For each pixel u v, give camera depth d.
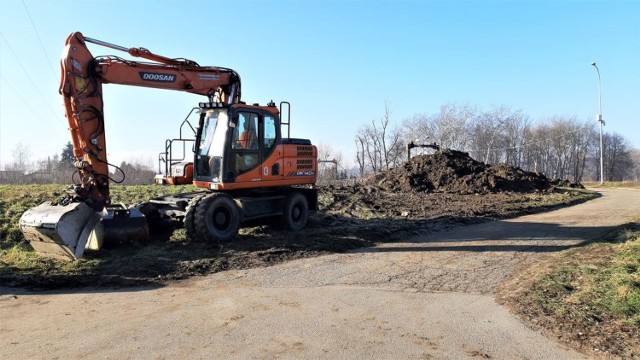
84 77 8.88
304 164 12.19
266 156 11.06
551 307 5.92
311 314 5.79
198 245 9.53
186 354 4.57
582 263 8.07
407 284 7.23
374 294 6.69
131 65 9.55
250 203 11.03
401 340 4.98
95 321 5.49
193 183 10.61
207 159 10.40
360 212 15.91
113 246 9.02
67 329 5.23
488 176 26.19
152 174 36.94
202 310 5.91
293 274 7.80
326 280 7.45
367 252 9.66
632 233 10.57
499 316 5.74
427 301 6.37
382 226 12.62
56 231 7.84
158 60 10.12
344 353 4.63
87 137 8.86
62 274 7.39
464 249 9.97
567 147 68.06
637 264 7.59
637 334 5.00
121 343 4.84
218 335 5.07
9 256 8.37
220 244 9.75
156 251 8.96
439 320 5.61
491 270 8.11
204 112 10.61
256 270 8.04
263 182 10.98
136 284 7.10
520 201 19.97
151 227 10.24
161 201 10.36
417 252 9.66
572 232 12.06
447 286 7.12
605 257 8.45
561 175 68.88
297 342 4.90
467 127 60.72
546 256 9.21
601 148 40.97
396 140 46.97
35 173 36.34
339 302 6.29
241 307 6.04
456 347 4.81
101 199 8.66
